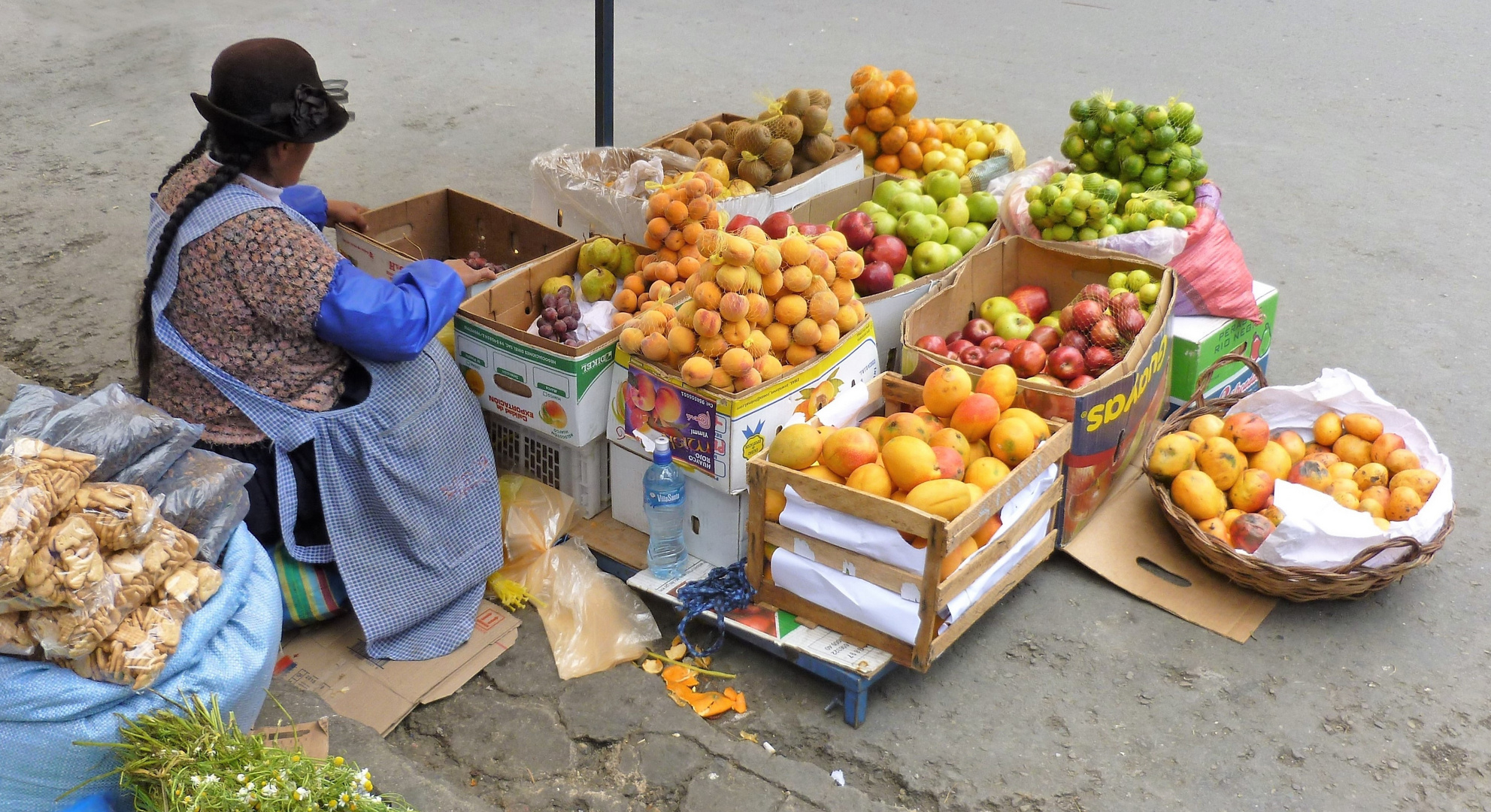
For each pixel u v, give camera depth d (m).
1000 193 4.68
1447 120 7.69
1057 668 3.27
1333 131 7.50
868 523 2.91
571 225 4.44
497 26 9.66
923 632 2.93
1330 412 3.70
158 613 2.37
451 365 3.31
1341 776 2.92
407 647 3.19
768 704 3.14
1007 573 3.24
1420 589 3.55
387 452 3.09
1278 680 3.21
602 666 3.20
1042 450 3.13
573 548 3.51
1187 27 9.74
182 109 7.71
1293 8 10.34
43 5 10.02
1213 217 4.19
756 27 9.68
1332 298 5.33
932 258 4.15
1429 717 3.09
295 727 2.70
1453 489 4.00
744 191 4.39
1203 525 3.45
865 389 3.39
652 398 3.26
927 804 2.85
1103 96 4.48
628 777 2.84
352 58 8.75
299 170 3.02
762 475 3.06
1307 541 3.27
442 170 6.73
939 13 10.10
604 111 5.29
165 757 2.26
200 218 2.86
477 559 3.34
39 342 4.82
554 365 3.31
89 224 5.95
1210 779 2.91
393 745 2.95
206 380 3.00
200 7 10.08
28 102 7.80
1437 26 9.82
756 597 3.24
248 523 3.08
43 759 2.27
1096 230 4.17
